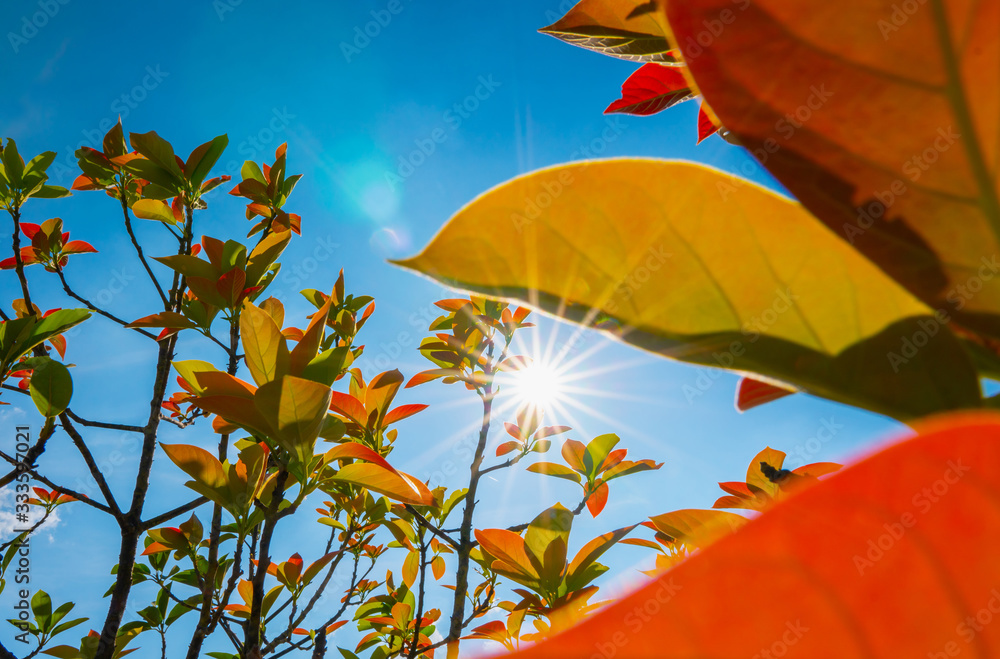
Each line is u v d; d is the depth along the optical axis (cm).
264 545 94
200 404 91
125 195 157
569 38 62
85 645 139
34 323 114
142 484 127
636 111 83
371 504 162
